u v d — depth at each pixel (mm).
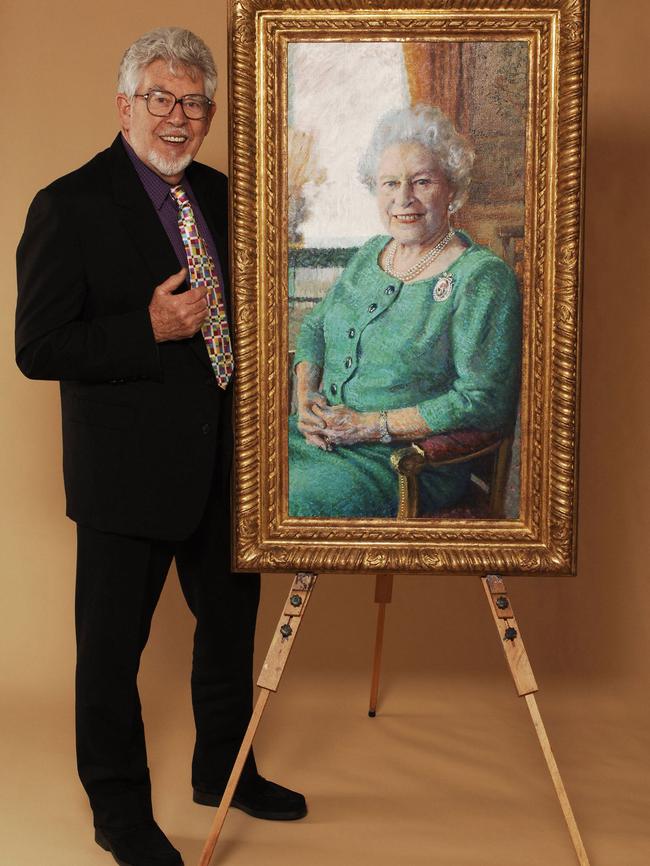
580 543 3459
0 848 2449
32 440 3385
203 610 2570
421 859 2410
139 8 3299
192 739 3072
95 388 2346
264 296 2156
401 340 2154
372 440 2174
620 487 3371
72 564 3428
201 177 2535
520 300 2141
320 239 2145
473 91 2107
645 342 3289
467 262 2139
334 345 2162
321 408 2174
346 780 2832
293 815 2594
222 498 2504
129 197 2332
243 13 2098
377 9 2098
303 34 2105
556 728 3176
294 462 2188
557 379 2146
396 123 2121
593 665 3453
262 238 2145
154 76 2242
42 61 3293
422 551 2184
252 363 2166
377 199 2135
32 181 3309
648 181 3256
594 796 2738
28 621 3428
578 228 2111
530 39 2092
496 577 2227
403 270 2145
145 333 2256
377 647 3201
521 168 2119
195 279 2361
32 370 2264
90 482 2350
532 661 3555
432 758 2973
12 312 3338
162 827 2555
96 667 2393
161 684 3451
